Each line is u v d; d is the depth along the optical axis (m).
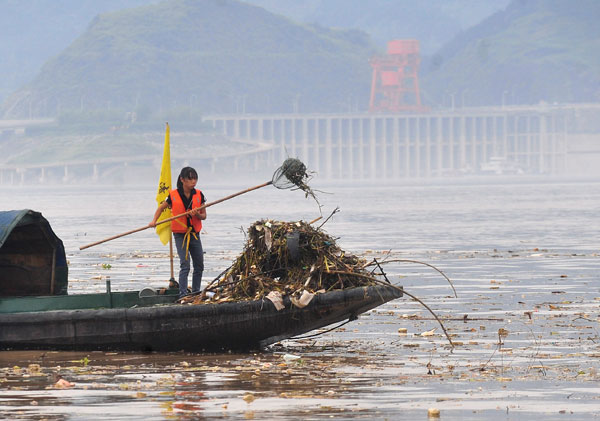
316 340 43.34
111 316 39.81
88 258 95.81
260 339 40.09
